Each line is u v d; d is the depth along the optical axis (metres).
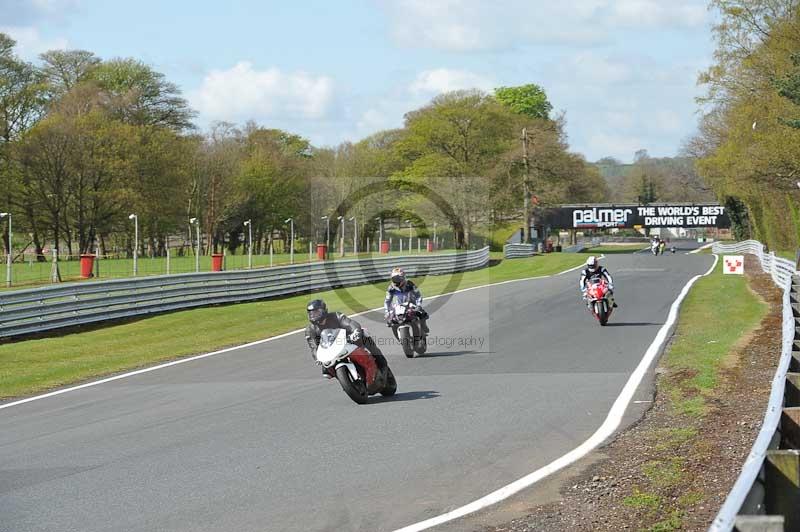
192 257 82.62
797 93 47.81
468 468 12.27
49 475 12.29
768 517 6.06
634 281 53.31
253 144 117.56
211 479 11.92
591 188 133.38
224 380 20.70
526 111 155.12
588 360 22.42
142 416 16.47
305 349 25.98
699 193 191.50
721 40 63.00
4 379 21.44
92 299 32.50
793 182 59.81
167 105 100.81
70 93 89.81
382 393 18.12
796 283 35.50
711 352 22.48
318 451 13.41
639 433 14.19
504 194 91.75
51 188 85.38
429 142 86.88
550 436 14.10
